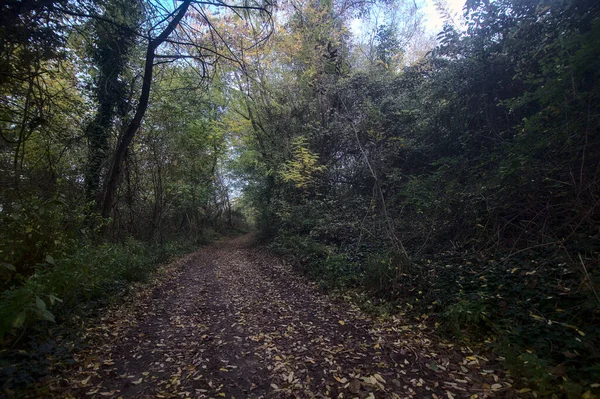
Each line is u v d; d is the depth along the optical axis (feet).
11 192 17.08
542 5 19.35
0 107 17.99
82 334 14.11
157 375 11.46
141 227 46.42
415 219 26.84
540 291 13.51
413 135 33.40
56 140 23.85
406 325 15.40
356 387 10.27
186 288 26.27
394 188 33.40
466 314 13.65
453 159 24.93
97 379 11.03
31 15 15.49
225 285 27.27
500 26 22.94
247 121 54.70
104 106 32.12
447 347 12.88
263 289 25.08
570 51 15.24
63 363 11.49
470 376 10.69
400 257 20.51
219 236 90.99
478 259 18.37
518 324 12.52
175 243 53.78
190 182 58.39
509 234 19.36
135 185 42.65
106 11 21.22
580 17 16.78
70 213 20.83
